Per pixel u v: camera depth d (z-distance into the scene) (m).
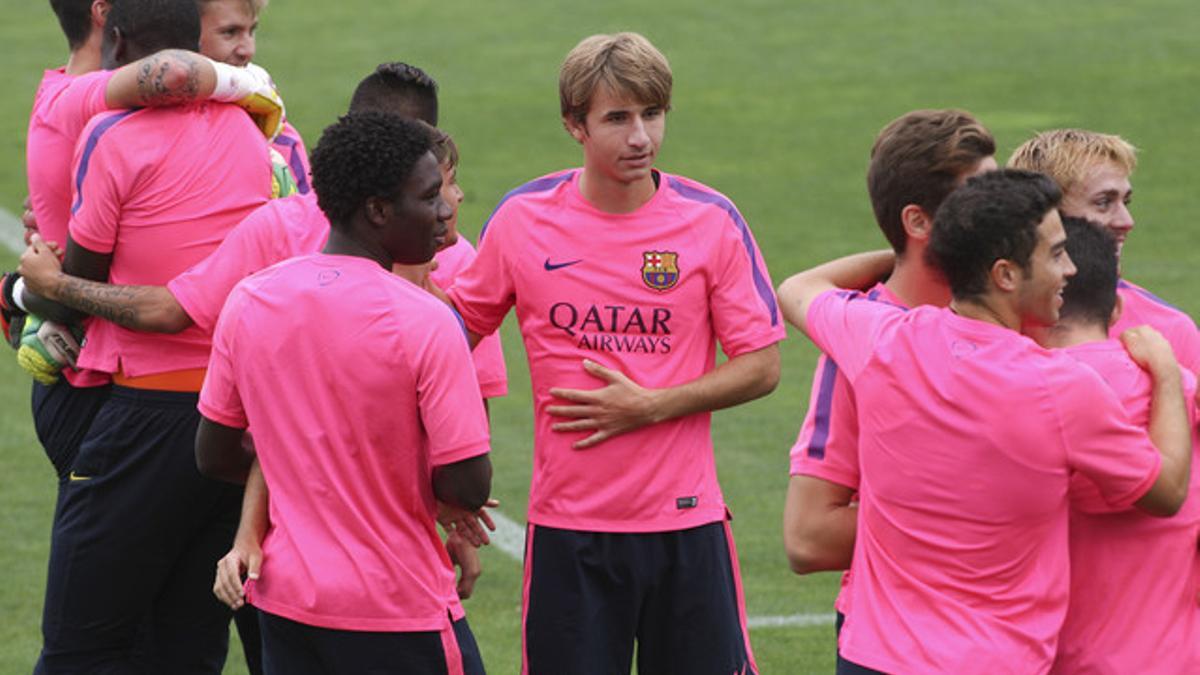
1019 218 12.84
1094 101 60.09
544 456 16.59
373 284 14.44
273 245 17.09
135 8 18.31
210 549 18.45
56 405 19.00
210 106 18.33
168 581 18.62
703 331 16.67
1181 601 13.46
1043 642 13.03
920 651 13.05
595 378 16.31
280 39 75.00
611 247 16.34
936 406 13.04
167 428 17.83
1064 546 13.15
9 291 18.95
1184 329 15.23
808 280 15.27
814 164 54.31
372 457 14.38
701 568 16.69
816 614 24.08
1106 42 69.00
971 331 13.12
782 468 30.38
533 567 16.70
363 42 74.12
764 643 23.02
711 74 67.31
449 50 72.50
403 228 14.52
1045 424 12.79
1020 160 15.58
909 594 13.27
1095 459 12.86
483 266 16.78
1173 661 13.35
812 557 14.49
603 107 15.78
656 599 16.72
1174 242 44.78
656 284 16.33
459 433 14.38
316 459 14.38
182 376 17.81
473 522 16.80
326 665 14.60
